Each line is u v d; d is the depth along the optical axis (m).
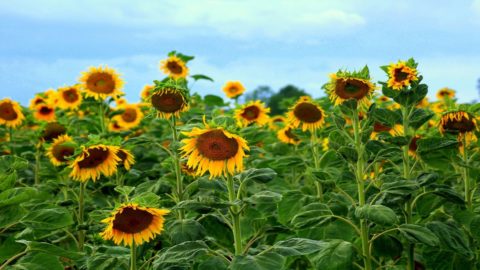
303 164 3.18
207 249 2.03
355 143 2.50
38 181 4.07
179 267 2.13
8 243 2.38
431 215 2.78
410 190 2.37
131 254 2.18
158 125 5.41
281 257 1.88
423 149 2.62
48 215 2.26
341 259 2.19
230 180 2.10
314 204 2.51
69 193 3.60
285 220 2.79
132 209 2.11
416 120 2.70
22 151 4.49
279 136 4.35
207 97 5.31
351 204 2.88
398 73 2.67
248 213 2.91
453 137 2.85
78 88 4.68
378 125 3.21
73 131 4.81
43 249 2.18
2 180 2.37
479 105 2.77
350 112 2.55
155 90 2.72
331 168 3.42
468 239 2.73
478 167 2.80
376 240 2.64
